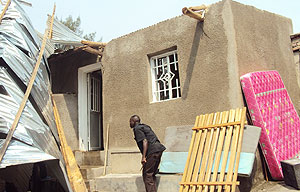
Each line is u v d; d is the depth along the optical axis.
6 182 6.27
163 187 4.68
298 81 6.46
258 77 5.02
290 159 4.64
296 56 6.56
